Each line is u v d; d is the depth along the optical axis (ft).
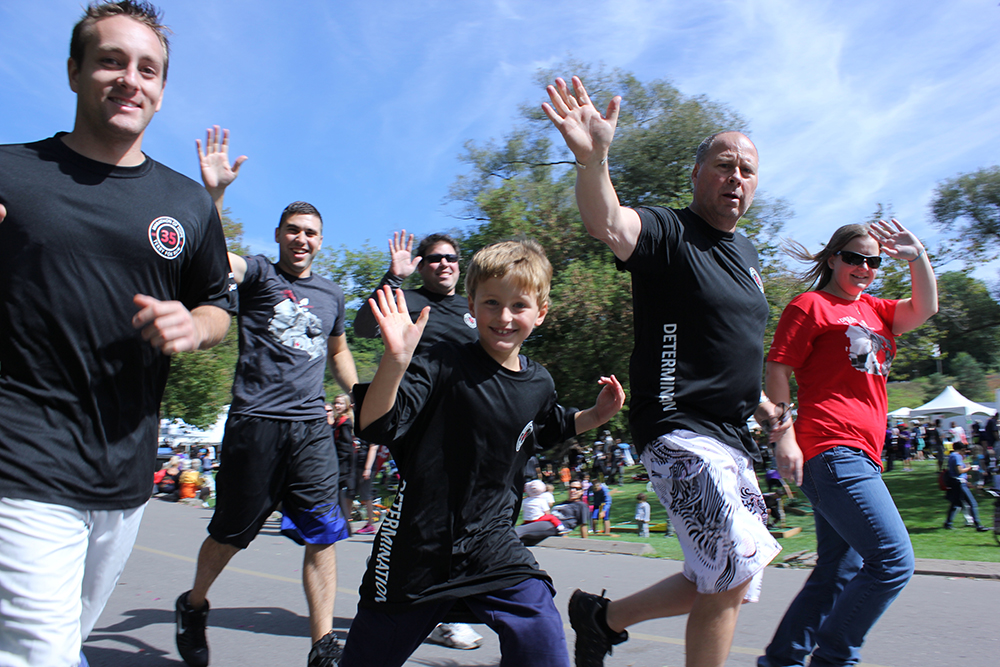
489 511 7.43
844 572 9.29
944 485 37.42
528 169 99.60
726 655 7.83
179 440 129.29
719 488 7.64
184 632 10.87
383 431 6.73
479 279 7.57
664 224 7.95
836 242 10.14
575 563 23.71
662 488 8.06
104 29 6.24
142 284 6.37
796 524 37.86
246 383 11.39
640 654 11.31
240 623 13.73
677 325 7.95
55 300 5.95
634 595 8.92
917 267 9.96
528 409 7.64
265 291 11.74
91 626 6.79
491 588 7.18
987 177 83.92
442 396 7.22
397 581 7.12
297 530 11.12
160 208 6.54
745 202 8.23
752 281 8.41
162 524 35.24
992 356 239.71
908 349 69.36
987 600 16.19
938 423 92.68
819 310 9.61
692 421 7.88
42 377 5.96
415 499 7.14
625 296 77.20
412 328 6.54
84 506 6.03
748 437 8.36
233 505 10.92
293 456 11.23
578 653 9.34
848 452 8.84
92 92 6.19
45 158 6.18
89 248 6.08
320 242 12.20
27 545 5.67
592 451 86.07
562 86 7.22
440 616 7.27
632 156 91.81
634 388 8.42
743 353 8.06
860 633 8.55
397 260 13.93
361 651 7.33
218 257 7.22
